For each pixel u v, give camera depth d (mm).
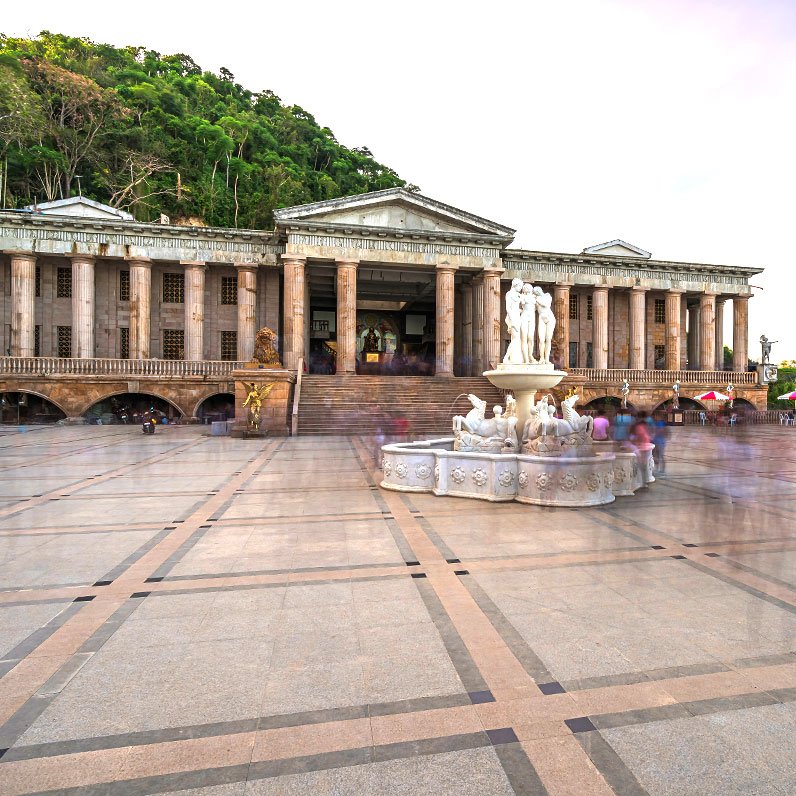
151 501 9938
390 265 36125
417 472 10789
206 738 3182
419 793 2756
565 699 3596
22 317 33438
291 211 33688
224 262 36500
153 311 37406
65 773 2875
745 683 3797
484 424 11594
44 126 47125
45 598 5297
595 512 8984
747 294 42375
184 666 4008
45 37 65188
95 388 32031
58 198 50938
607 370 38219
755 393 39781
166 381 32875
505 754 3053
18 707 3475
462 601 5230
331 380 30844
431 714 3430
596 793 2752
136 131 52375
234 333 38812
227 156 59812
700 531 7785
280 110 84562
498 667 4004
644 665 4035
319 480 12328
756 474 13539
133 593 5434
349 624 4730
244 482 12047
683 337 43781
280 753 3055
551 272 40188
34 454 17359
